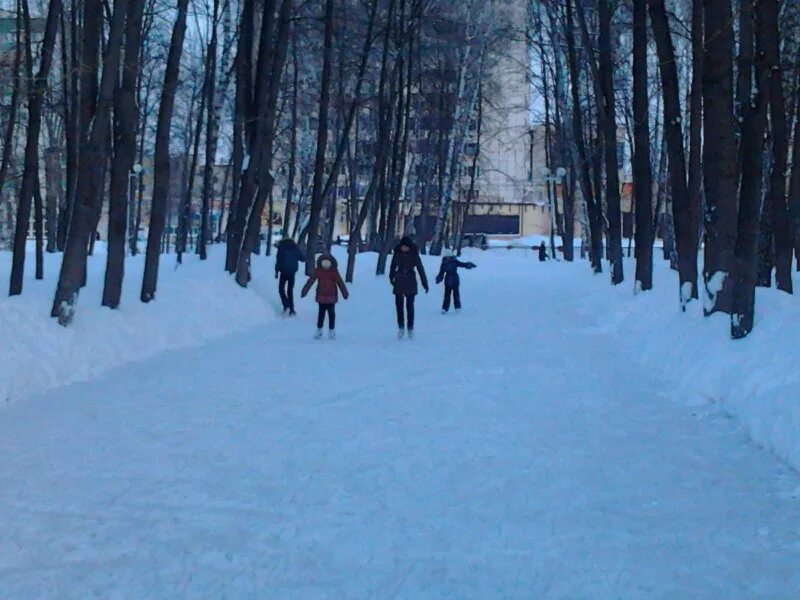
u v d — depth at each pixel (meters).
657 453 7.99
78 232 13.19
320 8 32.97
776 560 5.33
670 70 16.84
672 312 16.17
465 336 17.67
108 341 13.67
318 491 6.71
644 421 9.37
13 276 18.66
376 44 35.66
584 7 30.64
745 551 5.49
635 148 22.48
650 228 22.31
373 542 5.62
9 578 4.95
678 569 5.18
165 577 5.01
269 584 4.93
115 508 6.23
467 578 5.04
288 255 21.97
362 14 34.84
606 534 5.80
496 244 79.00
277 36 23.27
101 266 28.31
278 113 37.38
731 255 13.12
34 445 8.02
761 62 11.66
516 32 45.19
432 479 7.08
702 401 10.30
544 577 5.06
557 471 7.36
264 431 8.74
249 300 21.38
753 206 11.23
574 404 10.32
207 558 5.31
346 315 22.69
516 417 9.55
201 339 16.78
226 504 6.37
